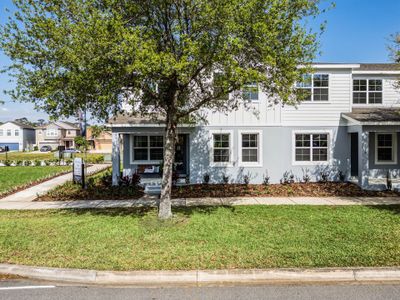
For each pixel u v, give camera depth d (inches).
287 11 294.2
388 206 395.5
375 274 199.6
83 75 267.9
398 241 251.6
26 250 237.0
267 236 266.7
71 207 404.5
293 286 189.8
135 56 253.3
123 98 365.4
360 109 624.7
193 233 277.1
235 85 301.0
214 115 584.7
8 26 285.7
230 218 333.4
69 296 178.5
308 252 228.1
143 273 199.0
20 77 298.8
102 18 267.7
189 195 478.6
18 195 502.9
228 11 262.5
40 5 279.0
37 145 2711.6
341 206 396.5
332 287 188.2
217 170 587.2
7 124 2728.8
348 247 237.8
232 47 276.1
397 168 631.8
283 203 420.2
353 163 644.7
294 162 595.8
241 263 211.0
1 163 1107.9
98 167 1016.2
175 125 344.5
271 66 297.6
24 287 190.2
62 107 310.7
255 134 595.8
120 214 359.9
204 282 196.1
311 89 597.0
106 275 198.7
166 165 338.3
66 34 271.1
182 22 294.4
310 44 300.2
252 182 589.3
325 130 597.0
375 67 677.3
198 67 309.0
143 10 302.4
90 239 261.6
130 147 634.2
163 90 349.4
